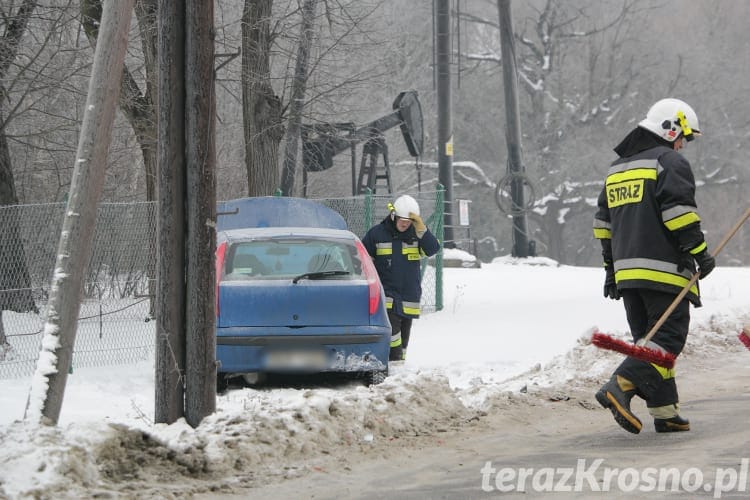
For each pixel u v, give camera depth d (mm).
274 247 25781
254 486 15055
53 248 39438
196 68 18141
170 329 18375
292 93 49219
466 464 16031
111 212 35438
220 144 73000
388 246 28594
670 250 17219
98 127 17969
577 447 16828
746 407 20078
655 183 17266
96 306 34906
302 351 24141
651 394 16891
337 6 53094
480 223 143125
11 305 35281
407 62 104438
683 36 144500
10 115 44188
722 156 142625
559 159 139750
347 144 60844
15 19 42281
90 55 47406
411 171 117500
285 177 56688
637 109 143625
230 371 24016
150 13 41656
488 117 142500
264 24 45344
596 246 148875
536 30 142750
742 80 142250
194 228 18312
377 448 17438
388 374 25906
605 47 143500
